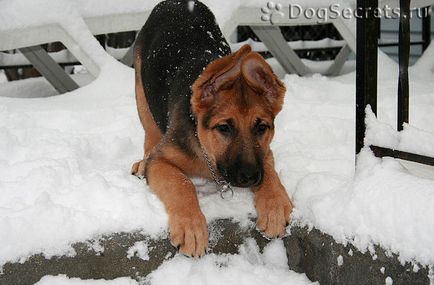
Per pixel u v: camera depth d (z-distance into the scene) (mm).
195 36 1786
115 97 2262
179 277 1468
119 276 1469
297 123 2018
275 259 1546
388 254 1302
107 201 1485
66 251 1437
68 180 1575
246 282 1469
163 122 1719
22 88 3012
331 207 1430
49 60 2783
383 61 2629
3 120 1995
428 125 1985
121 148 1920
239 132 1493
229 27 2457
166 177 1516
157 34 1855
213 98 1521
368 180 1379
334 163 1688
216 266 1509
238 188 1592
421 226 1250
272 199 1488
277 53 3084
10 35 2293
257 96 1524
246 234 1537
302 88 2338
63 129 2018
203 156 1585
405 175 1345
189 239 1415
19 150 1768
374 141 1440
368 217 1343
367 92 1441
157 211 1479
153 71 1790
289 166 1692
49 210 1448
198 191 1624
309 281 1489
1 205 1491
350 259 1378
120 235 1454
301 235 1494
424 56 2703
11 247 1411
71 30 2361
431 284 1234
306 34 4199
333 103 2174
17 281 1427
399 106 1454
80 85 2994
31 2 2338
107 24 2451
